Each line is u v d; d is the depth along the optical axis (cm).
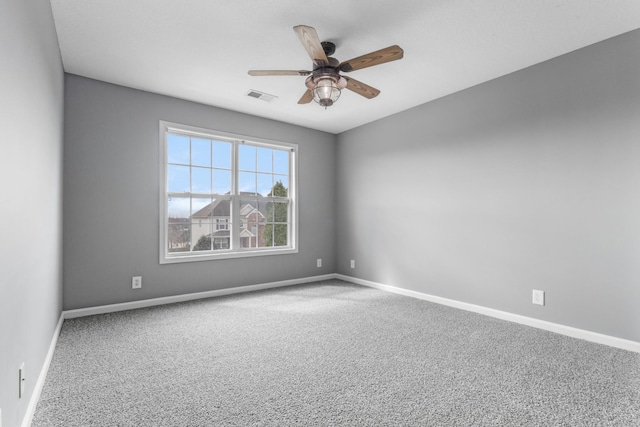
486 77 313
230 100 375
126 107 334
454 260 350
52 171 223
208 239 396
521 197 294
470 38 246
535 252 285
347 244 494
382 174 438
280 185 462
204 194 392
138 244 340
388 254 428
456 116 349
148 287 347
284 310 336
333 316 317
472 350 236
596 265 249
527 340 254
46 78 193
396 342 251
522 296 294
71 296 304
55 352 229
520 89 295
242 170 424
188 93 354
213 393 178
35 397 164
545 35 241
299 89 344
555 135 272
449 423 153
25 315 145
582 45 254
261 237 443
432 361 218
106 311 321
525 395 176
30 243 154
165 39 249
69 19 222
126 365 210
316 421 154
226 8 212
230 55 273
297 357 224
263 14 218
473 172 333
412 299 383
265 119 438
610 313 242
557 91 271
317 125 474
